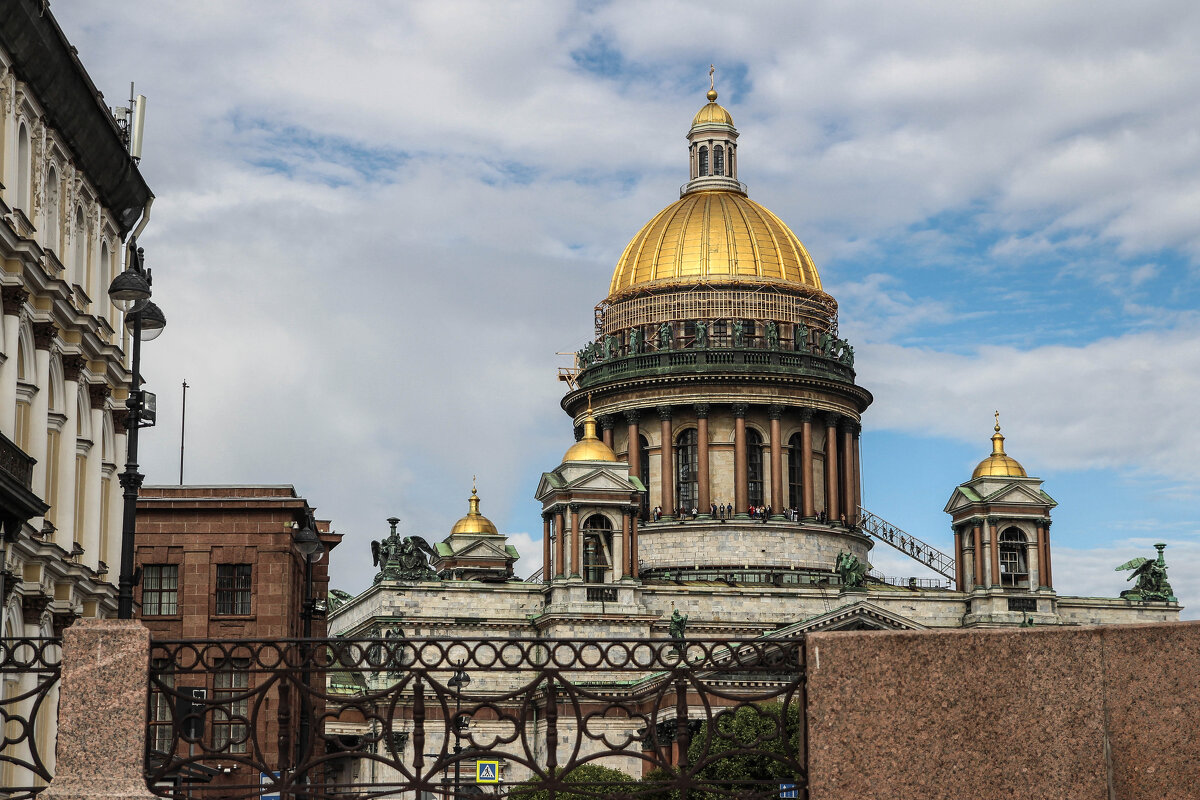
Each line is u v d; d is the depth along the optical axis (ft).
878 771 86.38
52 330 192.24
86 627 88.17
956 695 87.20
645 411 563.48
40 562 188.24
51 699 197.67
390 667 88.28
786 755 88.22
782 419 560.61
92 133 207.92
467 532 611.88
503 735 466.29
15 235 177.27
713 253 571.69
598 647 88.79
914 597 523.70
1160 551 554.46
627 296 576.61
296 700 92.48
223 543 359.25
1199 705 87.04
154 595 356.79
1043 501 533.14
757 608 520.83
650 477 562.66
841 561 526.16
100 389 218.38
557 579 504.43
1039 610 527.81
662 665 88.84
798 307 570.05
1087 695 87.35
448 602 509.35
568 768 87.35
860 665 87.35
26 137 188.03
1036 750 86.89
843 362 574.15
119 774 86.43
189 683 350.64
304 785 87.45
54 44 185.68
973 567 537.65
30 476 177.27
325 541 437.99
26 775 185.37
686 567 541.75
